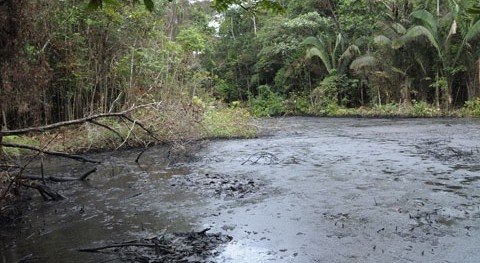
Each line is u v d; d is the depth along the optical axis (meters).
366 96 22.06
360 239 3.44
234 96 28.80
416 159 7.22
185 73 14.80
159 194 5.35
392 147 8.91
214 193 5.26
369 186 5.34
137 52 11.67
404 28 17.95
